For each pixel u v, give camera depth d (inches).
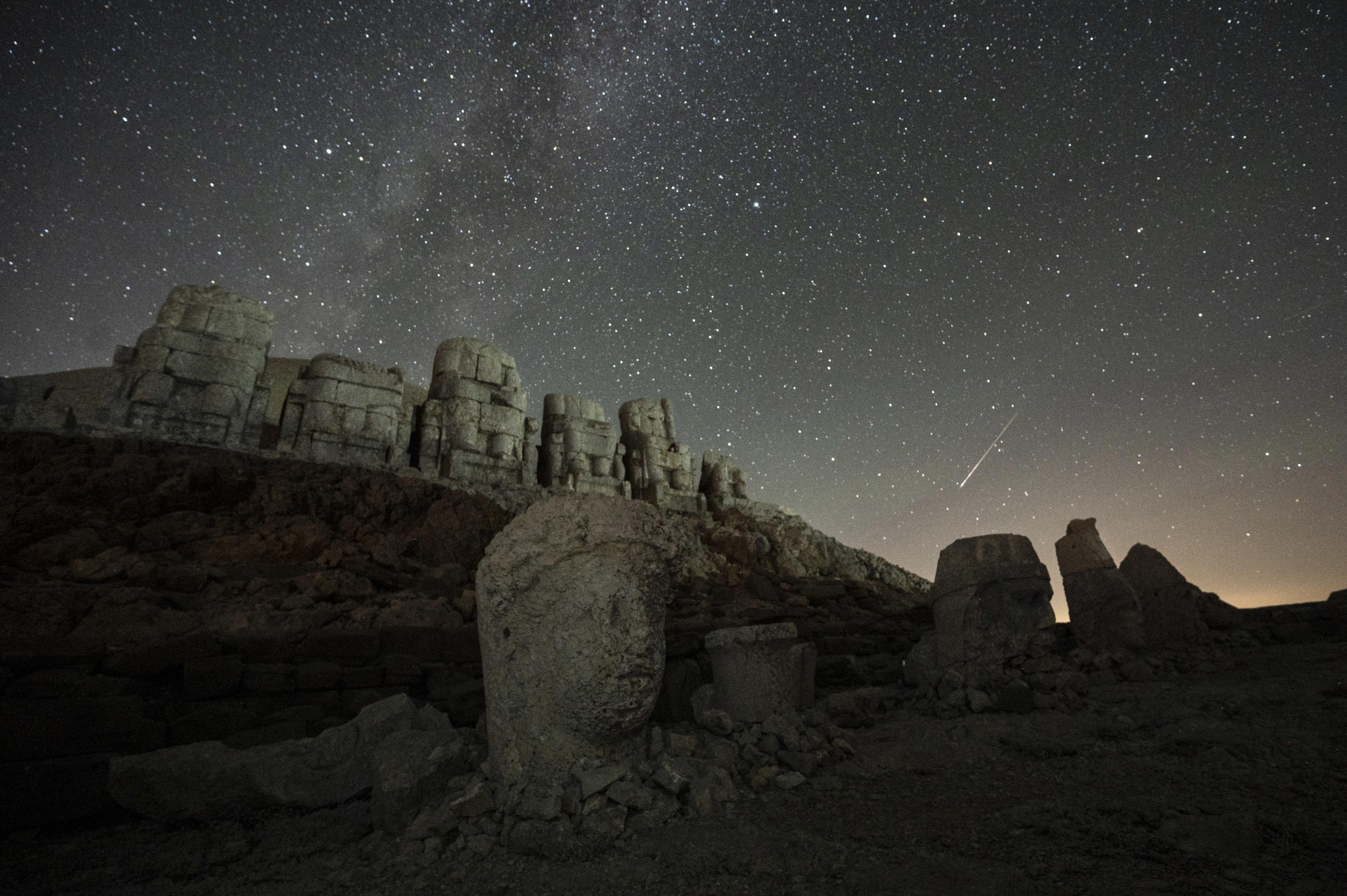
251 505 371.2
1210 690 214.5
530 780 154.6
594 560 165.3
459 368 597.3
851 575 600.4
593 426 649.6
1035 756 173.2
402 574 353.1
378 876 132.3
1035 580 255.6
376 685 246.8
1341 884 92.5
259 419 519.2
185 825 167.3
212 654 223.5
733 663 215.3
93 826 177.6
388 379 553.6
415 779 156.8
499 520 449.4
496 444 577.0
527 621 169.3
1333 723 169.2
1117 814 127.6
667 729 208.2
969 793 151.3
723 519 633.0
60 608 234.2
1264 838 110.7
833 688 301.0
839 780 168.7
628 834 140.8
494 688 170.2
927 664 267.3
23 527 290.4
